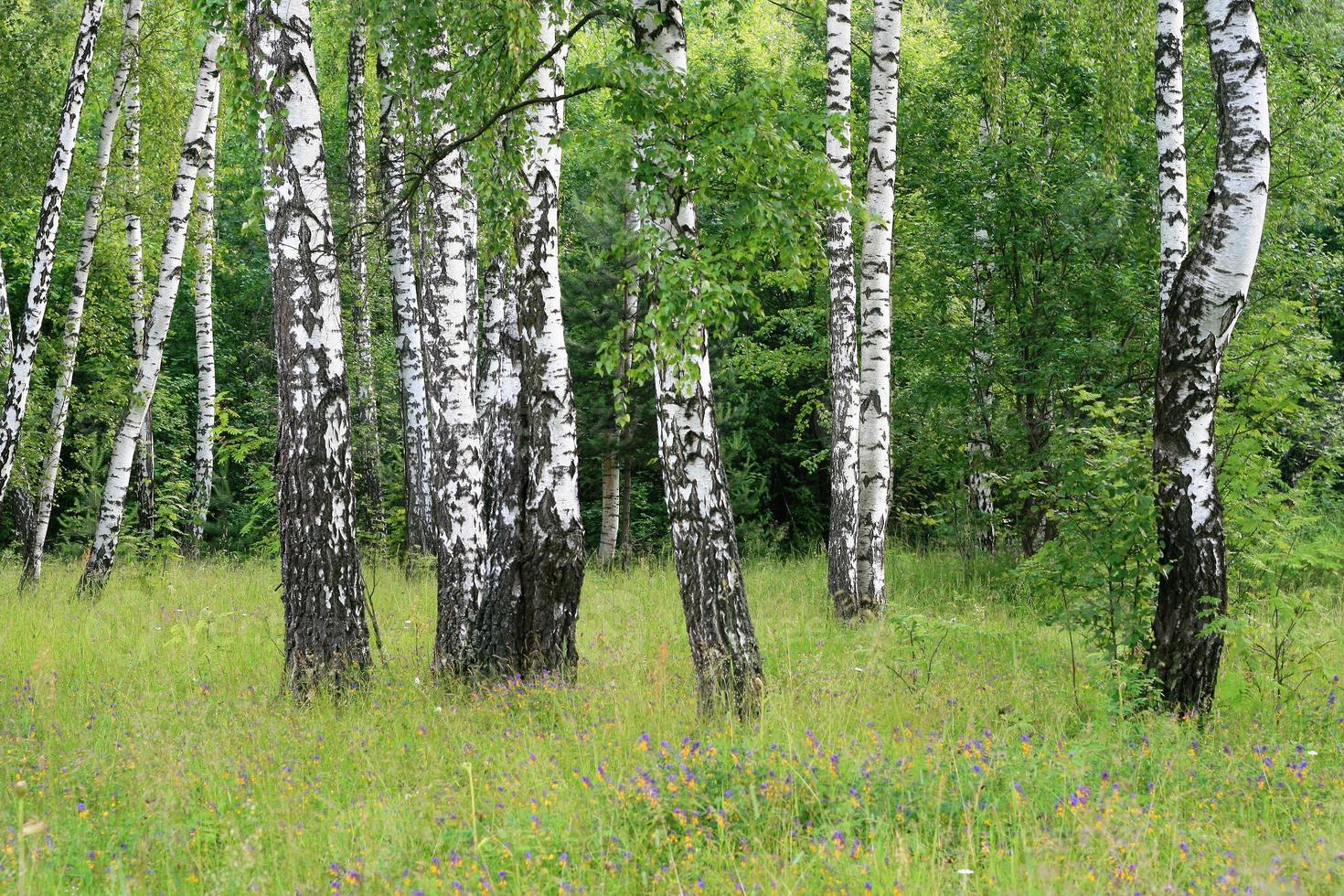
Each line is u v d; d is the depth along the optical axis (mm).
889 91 12375
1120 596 7965
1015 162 15320
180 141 17031
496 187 8469
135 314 18688
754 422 24953
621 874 4398
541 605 8672
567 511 8734
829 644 10133
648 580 15570
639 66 6875
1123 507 7797
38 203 20875
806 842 4652
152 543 16609
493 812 5039
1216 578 7703
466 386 9594
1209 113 15547
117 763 6164
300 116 8086
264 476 17266
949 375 15844
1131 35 13320
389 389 23234
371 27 8477
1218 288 7578
